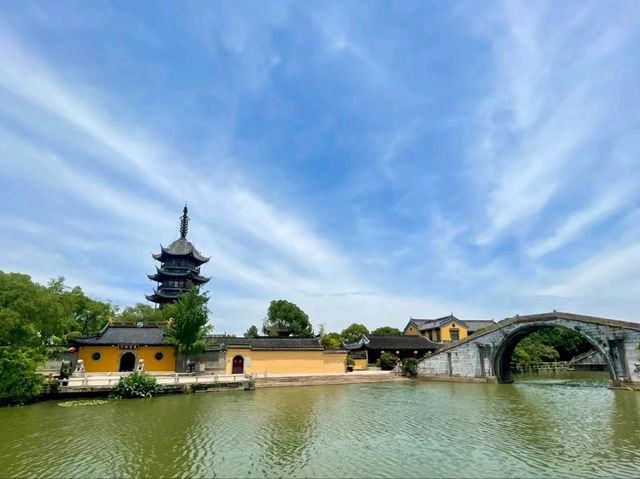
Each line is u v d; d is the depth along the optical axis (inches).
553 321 1713.8
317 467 590.2
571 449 677.9
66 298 1994.3
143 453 655.8
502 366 1958.7
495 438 757.3
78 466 591.5
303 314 3417.8
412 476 553.9
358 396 1397.6
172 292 2694.4
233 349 1979.6
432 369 2146.9
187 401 1233.4
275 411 1056.8
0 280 1277.1
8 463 605.0
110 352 1819.6
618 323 1526.8
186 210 3029.0
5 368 1111.6
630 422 889.5
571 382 1914.4
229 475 556.4
